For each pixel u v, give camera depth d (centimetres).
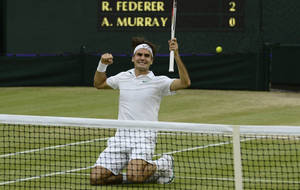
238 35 2534
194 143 1384
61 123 951
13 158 1230
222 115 1861
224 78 2445
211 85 2453
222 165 1172
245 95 2311
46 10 2595
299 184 1031
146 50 1046
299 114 1875
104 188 1005
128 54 2584
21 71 2491
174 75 2441
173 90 1041
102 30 2583
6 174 1099
